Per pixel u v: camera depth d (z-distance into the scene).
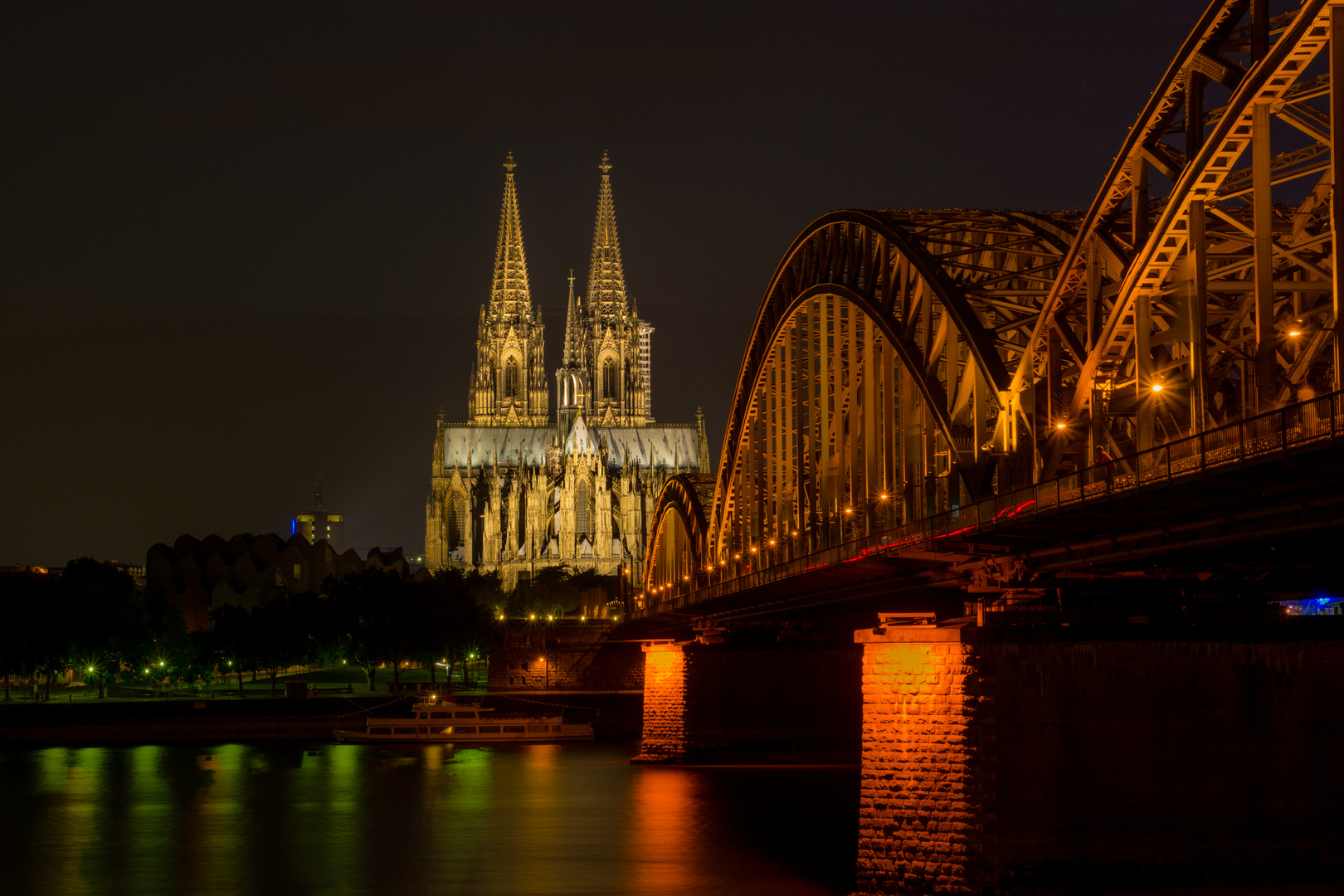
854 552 66.50
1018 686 53.44
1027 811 53.00
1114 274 51.19
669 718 123.69
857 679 124.44
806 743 122.00
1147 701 54.28
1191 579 55.06
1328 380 47.19
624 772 117.44
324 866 75.75
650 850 77.94
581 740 158.62
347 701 164.62
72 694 198.75
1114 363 51.19
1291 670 55.38
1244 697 55.09
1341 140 37.44
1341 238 37.12
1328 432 33.34
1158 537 45.00
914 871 53.81
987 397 58.75
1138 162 48.66
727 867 72.31
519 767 124.44
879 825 55.03
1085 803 53.31
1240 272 51.59
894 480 70.81
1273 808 54.59
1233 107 41.56
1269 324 40.47
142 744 151.88
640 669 190.50
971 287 61.19
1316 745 54.97
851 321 78.56
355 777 117.31
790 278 94.44
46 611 165.50
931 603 72.81
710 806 95.12
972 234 74.94
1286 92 40.62
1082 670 53.91
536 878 71.12
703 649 122.81
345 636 191.88
